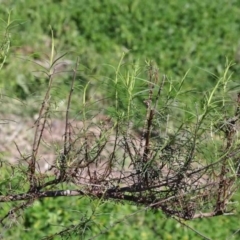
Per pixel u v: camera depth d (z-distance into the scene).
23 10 19.17
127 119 7.62
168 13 20.34
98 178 7.71
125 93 8.09
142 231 12.94
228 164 7.62
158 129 7.66
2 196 7.74
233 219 13.52
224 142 7.64
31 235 12.26
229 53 19.17
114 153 7.62
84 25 19.28
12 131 14.91
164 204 7.66
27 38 17.81
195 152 7.52
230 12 21.06
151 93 7.68
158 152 7.37
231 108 7.82
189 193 7.52
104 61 17.73
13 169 7.96
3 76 15.41
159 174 7.53
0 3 19.38
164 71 17.98
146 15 20.19
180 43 19.28
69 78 15.12
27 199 7.86
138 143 8.45
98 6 20.05
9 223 8.66
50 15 19.23
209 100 7.36
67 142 7.76
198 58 18.75
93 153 7.59
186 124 7.79
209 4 21.19
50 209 12.78
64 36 18.70
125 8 20.17
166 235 13.02
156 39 19.30
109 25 19.55
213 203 7.74
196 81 16.97
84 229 8.01
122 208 12.94
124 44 19.08
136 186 7.58
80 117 9.73
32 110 15.15
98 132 8.77
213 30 20.16
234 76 18.06
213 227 13.33
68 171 7.57
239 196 8.94
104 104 12.59
